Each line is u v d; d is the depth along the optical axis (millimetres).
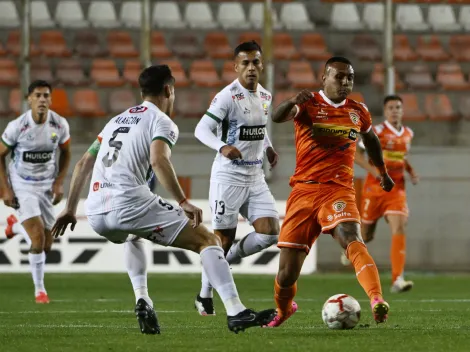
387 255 55844
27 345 20750
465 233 55969
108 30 66938
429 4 65625
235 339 21516
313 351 19016
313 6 68375
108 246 51406
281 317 25016
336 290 44094
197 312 32094
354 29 66875
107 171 21672
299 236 24172
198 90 61219
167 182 20641
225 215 31781
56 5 67938
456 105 64062
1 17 66625
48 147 38062
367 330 24016
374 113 59500
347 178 24297
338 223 23562
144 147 21562
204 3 69062
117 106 62094
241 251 32281
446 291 44031
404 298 39781
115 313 31766
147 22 53031
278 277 24359
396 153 42844
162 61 64188
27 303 36719
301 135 24500
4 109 60406
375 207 43281
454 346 20047
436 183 55906
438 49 67250
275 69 65062
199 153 54406
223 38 67500
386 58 53656
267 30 52906
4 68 63469
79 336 22781
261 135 31734
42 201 38406
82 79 63094
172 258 51688
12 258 50938
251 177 31859
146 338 21953
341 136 24234
